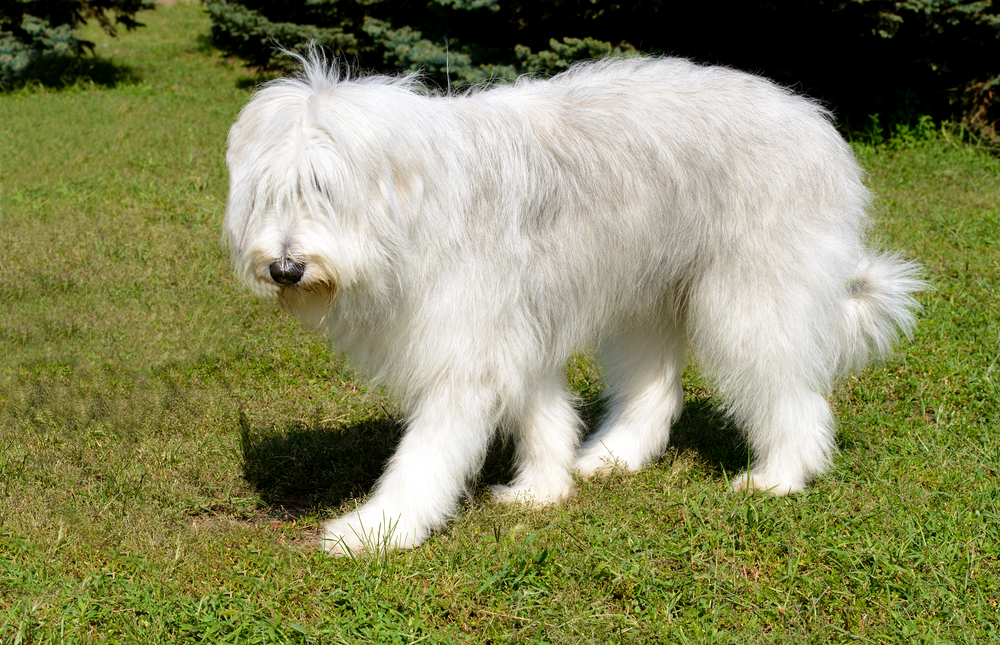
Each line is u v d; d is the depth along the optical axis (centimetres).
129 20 1557
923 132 1073
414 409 365
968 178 950
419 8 1210
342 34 1241
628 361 450
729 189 375
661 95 386
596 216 361
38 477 405
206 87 1428
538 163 349
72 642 296
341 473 429
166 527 373
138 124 1170
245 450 440
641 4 1013
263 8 1345
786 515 382
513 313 348
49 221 791
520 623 321
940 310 619
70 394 494
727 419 485
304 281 295
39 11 1456
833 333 402
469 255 334
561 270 358
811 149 385
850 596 333
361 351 360
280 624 309
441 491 361
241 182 306
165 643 299
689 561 353
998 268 695
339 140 296
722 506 388
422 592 331
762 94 395
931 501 396
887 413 493
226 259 703
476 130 342
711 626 315
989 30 1014
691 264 389
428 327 338
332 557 352
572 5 1041
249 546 360
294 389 520
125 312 609
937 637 310
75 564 342
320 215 297
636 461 446
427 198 321
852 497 404
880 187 916
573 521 384
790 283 384
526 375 365
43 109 1243
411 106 326
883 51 1093
